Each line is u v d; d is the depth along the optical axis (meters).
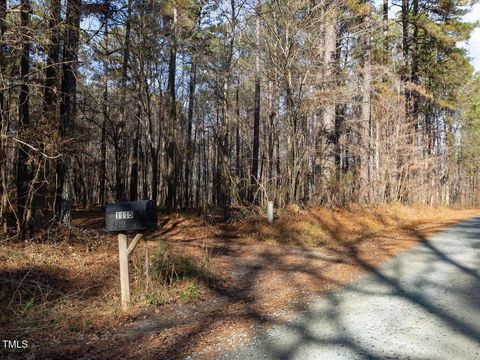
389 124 23.33
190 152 32.09
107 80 18.47
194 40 22.33
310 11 15.99
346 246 12.23
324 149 18.28
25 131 9.17
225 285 7.82
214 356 4.18
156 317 5.86
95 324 5.45
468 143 41.66
